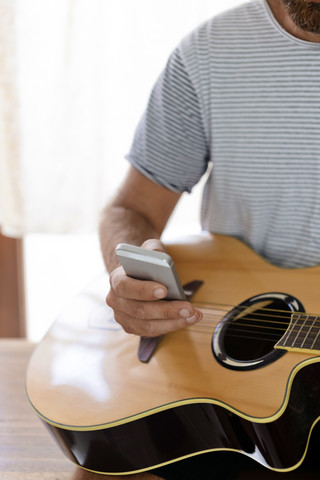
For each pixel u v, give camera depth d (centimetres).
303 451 87
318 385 90
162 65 179
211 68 115
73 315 116
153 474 97
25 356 138
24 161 187
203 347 100
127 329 102
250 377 91
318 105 106
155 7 174
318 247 112
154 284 94
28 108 182
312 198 111
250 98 112
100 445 94
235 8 116
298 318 98
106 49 178
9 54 176
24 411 118
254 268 115
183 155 124
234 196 121
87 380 100
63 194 190
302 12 96
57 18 173
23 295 212
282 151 111
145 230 122
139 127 126
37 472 102
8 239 202
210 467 96
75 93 179
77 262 221
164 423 92
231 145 117
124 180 130
